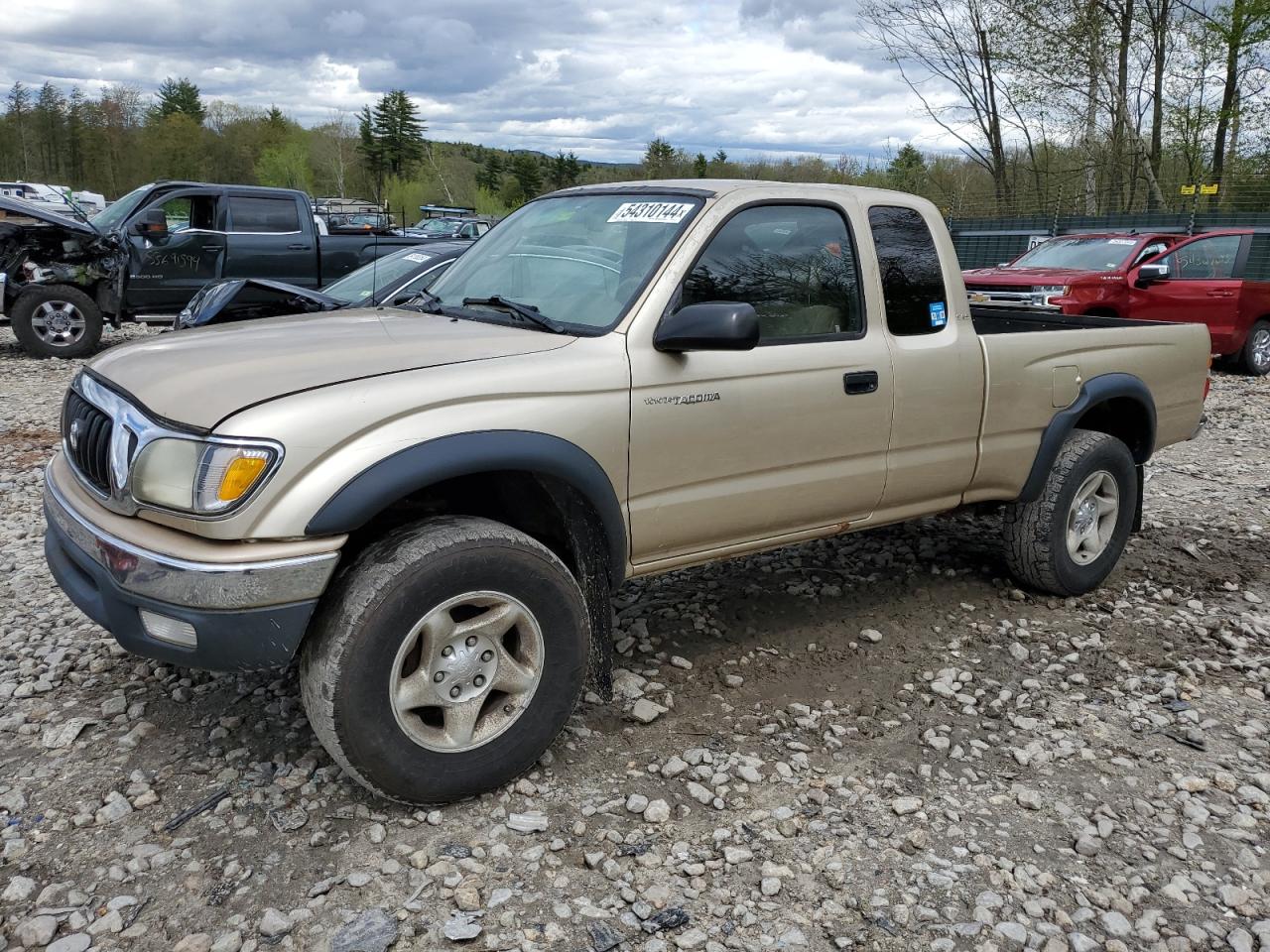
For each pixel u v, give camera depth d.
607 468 3.13
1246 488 7.11
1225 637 4.40
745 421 3.45
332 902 2.55
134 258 11.97
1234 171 27.47
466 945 2.43
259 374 2.83
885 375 3.83
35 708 3.50
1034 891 2.70
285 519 2.60
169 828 2.84
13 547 5.23
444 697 2.88
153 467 2.70
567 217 3.88
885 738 3.50
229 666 2.65
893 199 4.06
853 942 2.49
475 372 2.93
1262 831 3.00
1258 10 24.66
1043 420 4.46
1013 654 4.20
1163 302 12.01
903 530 5.81
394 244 13.38
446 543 2.79
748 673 3.96
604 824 2.93
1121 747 3.47
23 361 11.79
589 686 3.74
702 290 3.41
